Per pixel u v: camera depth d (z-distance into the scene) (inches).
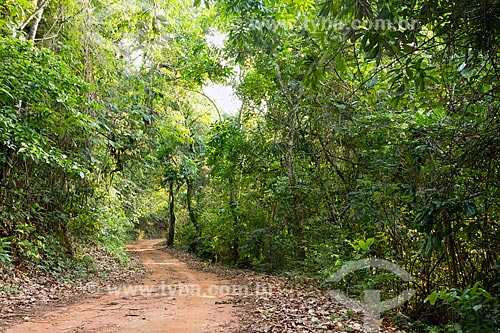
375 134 325.1
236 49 528.1
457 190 180.1
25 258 372.8
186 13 572.7
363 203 297.9
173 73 690.8
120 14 480.1
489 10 144.6
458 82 211.2
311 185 457.1
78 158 418.0
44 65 325.4
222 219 631.2
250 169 557.0
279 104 496.4
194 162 866.8
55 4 417.1
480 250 204.8
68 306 275.3
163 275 521.7
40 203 428.8
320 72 172.9
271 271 528.4
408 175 282.4
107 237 575.2
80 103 357.7
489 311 155.9
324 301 269.0
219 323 218.8
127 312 250.5
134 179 747.4
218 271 570.3
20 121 324.2
